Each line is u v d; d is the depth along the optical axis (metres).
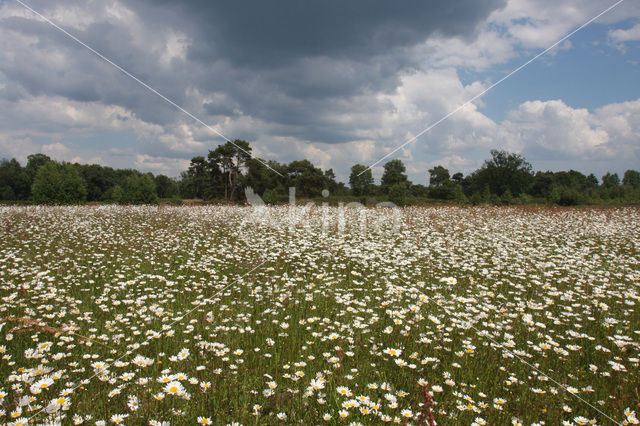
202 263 7.57
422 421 2.35
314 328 4.42
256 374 3.37
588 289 5.57
